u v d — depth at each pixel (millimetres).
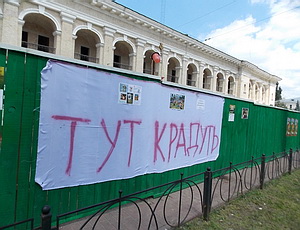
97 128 2963
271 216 3551
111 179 3193
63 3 12516
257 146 6809
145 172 3670
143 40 17062
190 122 4465
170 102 4004
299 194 4668
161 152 3936
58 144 2623
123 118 3254
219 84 27641
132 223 2980
